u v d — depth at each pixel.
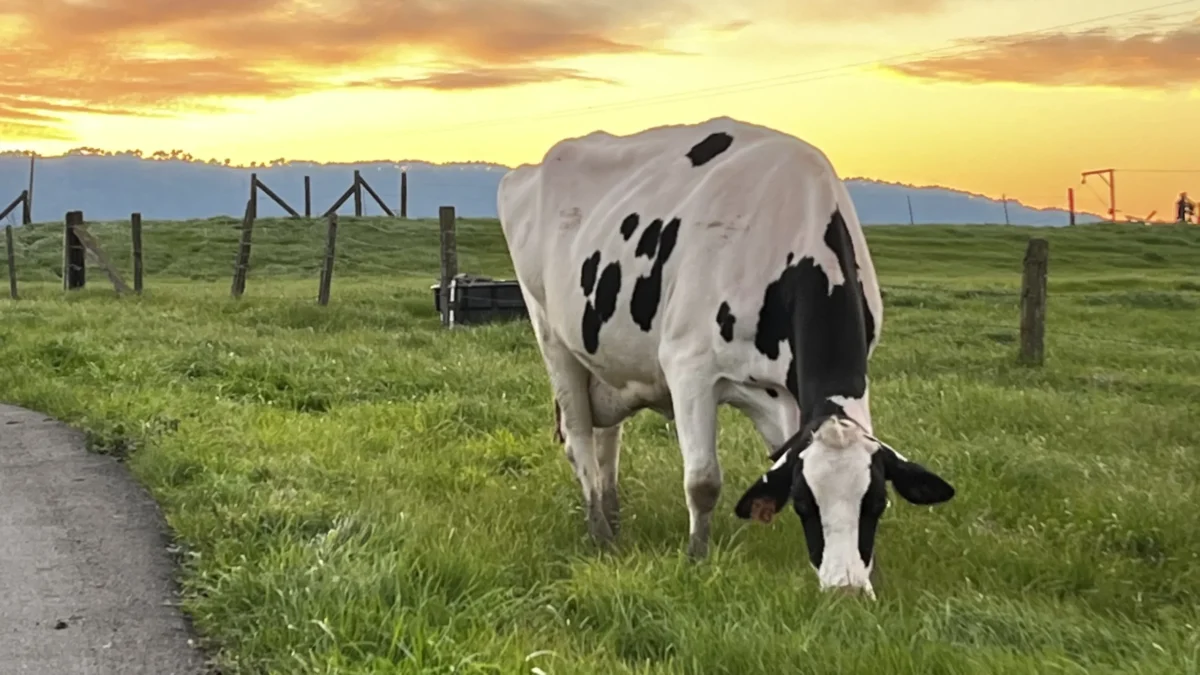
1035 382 16.39
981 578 9.23
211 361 15.30
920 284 32.38
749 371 9.43
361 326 20.08
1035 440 13.21
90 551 9.92
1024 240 59.12
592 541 10.61
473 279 21.06
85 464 12.30
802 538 10.12
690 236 9.87
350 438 12.88
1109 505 11.16
